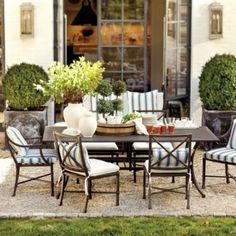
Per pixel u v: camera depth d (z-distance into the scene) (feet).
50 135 22.09
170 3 30.63
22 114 28.07
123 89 22.86
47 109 29.68
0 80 31.53
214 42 30.48
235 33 30.42
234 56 29.30
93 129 21.52
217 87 28.17
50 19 30.01
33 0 29.91
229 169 25.26
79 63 22.34
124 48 33.99
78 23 36.63
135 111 26.68
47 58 30.19
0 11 30.53
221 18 30.17
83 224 18.45
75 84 21.79
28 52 30.17
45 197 21.36
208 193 21.85
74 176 20.33
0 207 20.15
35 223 18.58
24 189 22.34
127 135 21.88
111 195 21.59
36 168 25.46
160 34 34.65
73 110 22.18
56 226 18.25
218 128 28.32
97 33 34.06
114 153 24.06
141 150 23.44
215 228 18.08
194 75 30.63
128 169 22.75
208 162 26.40
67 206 20.31
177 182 23.30
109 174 20.26
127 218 19.07
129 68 34.14
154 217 19.16
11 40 30.09
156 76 34.86
